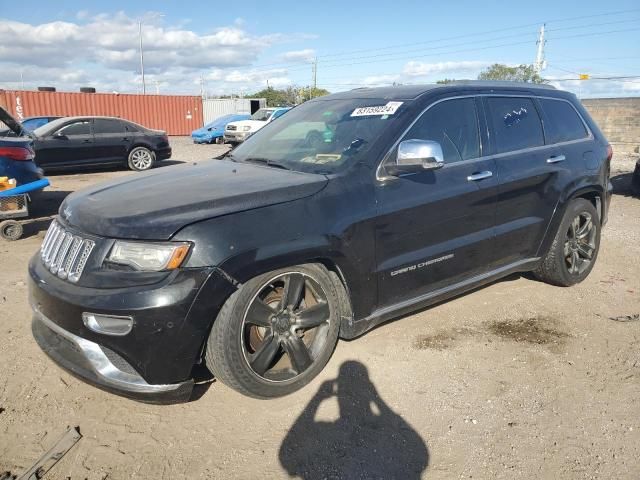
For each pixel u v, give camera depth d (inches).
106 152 533.0
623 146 987.9
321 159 136.6
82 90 1124.5
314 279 119.6
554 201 172.7
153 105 1189.1
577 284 195.2
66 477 96.3
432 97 148.1
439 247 142.3
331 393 123.2
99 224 107.3
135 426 111.3
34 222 295.9
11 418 112.7
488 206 152.6
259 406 118.6
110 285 100.6
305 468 100.0
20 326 155.6
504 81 176.7
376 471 99.3
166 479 96.6
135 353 100.0
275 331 116.6
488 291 187.3
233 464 100.7
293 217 114.0
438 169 141.9
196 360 105.0
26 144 264.7
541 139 174.4
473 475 98.2
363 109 150.3
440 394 123.6
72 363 108.7
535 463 101.1
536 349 145.3
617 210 345.1
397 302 138.0
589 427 111.7
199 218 104.6
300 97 2454.5
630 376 131.6
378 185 129.2
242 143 175.8
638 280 201.5
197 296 100.5
